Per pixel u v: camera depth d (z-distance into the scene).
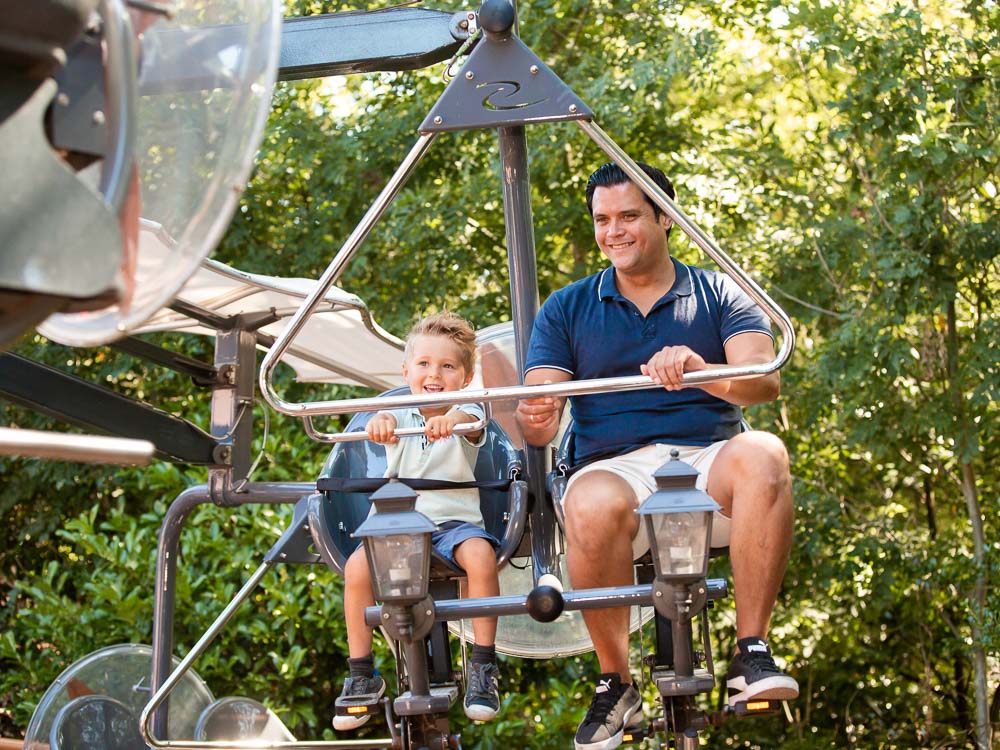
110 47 1.34
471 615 2.99
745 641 2.98
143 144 1.59
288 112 9.06
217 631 4.34
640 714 3.21
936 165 6.84
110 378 9.26
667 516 2.84
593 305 3.41
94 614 7.36
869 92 6.91
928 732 8.77
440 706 3.14
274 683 7.54
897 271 6.90
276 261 9.14
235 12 1.59
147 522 8.30
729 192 8.47
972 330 7.82
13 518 9.50
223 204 1.54
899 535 8.32
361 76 9.43
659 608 2.88
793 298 7.87
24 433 1.24
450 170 9.09
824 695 9.10
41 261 1.25
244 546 7.49
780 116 9.19
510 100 2.91
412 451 3.63
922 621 8.68
